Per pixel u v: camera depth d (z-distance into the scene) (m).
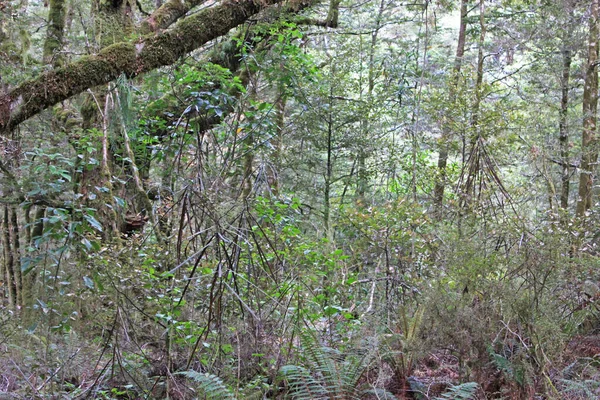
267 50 7.58
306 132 10.06
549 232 5.00
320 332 4.87
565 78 11.19
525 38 11.51
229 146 6.88
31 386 4.08
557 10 10.67
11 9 8.14
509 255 4.92
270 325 4.71
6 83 6.68
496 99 10.65
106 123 6.48
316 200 10.23
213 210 4.91
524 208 6.32
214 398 3.84
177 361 4.61
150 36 4.80
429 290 4.86
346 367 4.12
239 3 5.09
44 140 6.61
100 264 4.75
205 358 4.46
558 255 4.88
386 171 10.25
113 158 7.12
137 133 7.10
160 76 6.72
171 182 6.41
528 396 4.24
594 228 6.36
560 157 10.41
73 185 5.46
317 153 10.61
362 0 13.57
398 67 11.05
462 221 5.73
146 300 5.00
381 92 10.71
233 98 6.67
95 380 4.37
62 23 8.14
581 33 10.81
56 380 4.28
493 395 4.46
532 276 4.74
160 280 5.09
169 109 7.29
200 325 4.75
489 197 6.12
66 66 4.43
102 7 7.52
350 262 6.66
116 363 4.59
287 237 5.18
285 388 4.32
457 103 8.27
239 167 7.09
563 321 5.15
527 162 9.70
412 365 4.77
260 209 5.18
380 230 6.35
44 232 4.52
